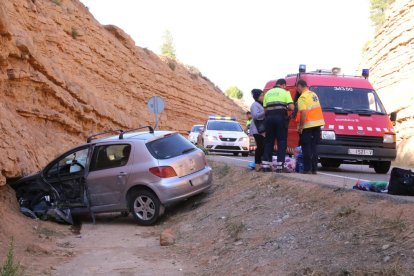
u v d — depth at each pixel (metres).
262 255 6.49
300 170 11.67
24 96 15.41
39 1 23.11
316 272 5.20
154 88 40.66
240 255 6.84
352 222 6.24
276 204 8.57
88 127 21.77
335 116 13.66
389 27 34.19
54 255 7.94
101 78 28.80
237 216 8.79
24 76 15.09
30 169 11.65
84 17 27.80
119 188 10.72
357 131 13.33
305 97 10.98
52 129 16.91
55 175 11.25
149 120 36.56
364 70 15.50
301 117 10.90
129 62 35.12
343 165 17.89
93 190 10.96
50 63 18.72
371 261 5.07
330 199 7.48
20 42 14.77
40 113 15.85
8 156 10.27
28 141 12.51
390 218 5.84
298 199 8.31
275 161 12.02
